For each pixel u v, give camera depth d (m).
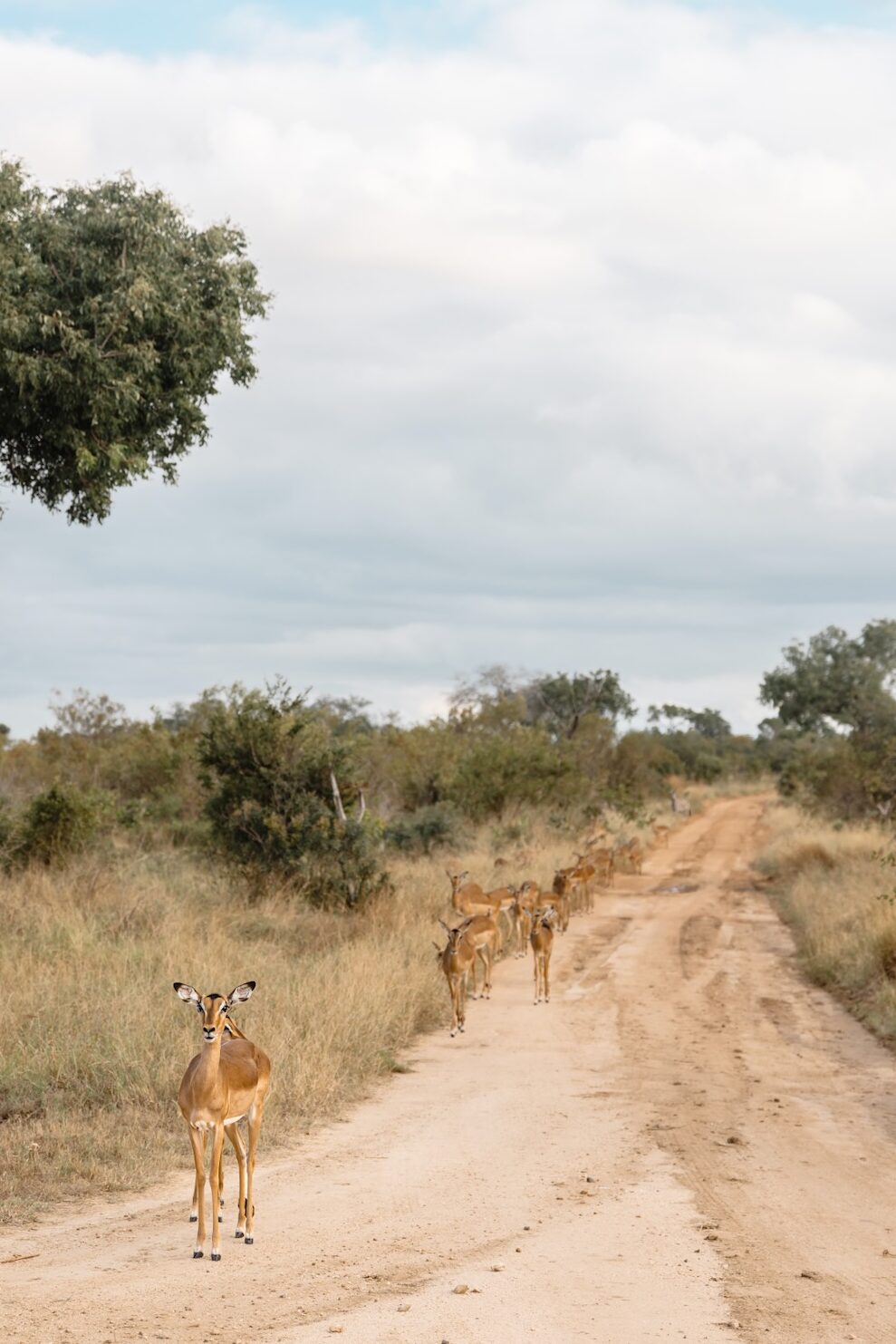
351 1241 9.77
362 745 33.56
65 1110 13.66
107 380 24.23
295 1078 15.23
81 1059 14.81
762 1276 8.91
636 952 29.56
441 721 58.09
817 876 39.44
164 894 27.09
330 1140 13.52
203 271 26.55
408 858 40.44
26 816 32.94
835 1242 9.86
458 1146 13.21
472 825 51.22
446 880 34.25
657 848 59.72
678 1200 11.05
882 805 56.00
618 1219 10.42
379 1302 8.21
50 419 25.25
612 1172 12.10
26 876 27.53
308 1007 18.08
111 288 25.00
